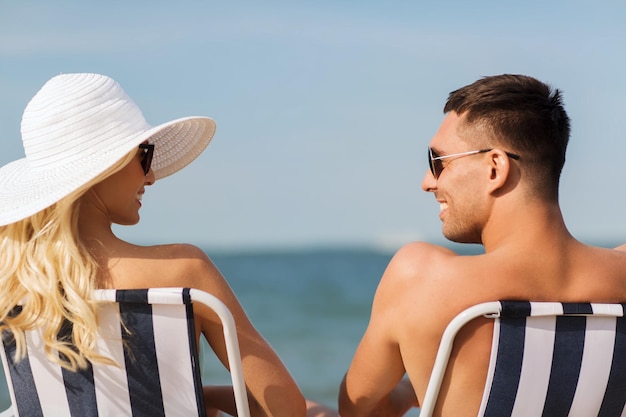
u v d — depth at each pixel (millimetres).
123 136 2160
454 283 1938
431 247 2031
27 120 2184
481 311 1865
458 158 2010
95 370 2021
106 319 1982
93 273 2008
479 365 1940
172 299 1948
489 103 1970
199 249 2129
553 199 1961
